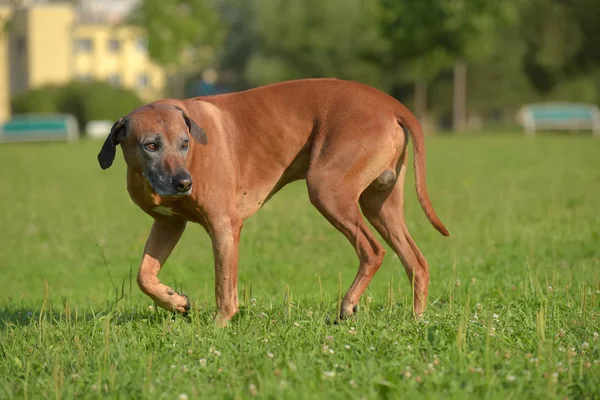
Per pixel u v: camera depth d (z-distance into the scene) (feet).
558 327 17.97
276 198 49.08
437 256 30.25
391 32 133.80
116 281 28.66
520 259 28.89
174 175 18.34
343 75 194.49
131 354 16.43
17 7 207.62
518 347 16.60
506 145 94.79
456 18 128.98
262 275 28.40
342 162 19.97
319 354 16.08
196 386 14.52
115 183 61.57
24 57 208.03
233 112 20.58
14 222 42.01
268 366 15.07
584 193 47.60
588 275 24.67
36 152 100.89
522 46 174.29
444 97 190.60
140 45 219.61
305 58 194.90
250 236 35.45
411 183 55.72
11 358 16.98
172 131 18.65
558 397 13.64
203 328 18.66
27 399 14.44
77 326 19.17
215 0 278.87
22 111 162.50
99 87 161.79
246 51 259.39
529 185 52.80
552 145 93.04
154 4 168.86
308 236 35.12
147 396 14.03
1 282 28.96
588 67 163.32
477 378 14.29
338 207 19.97
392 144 20.29
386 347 16.56
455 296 22.70
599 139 103.24
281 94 20.80
